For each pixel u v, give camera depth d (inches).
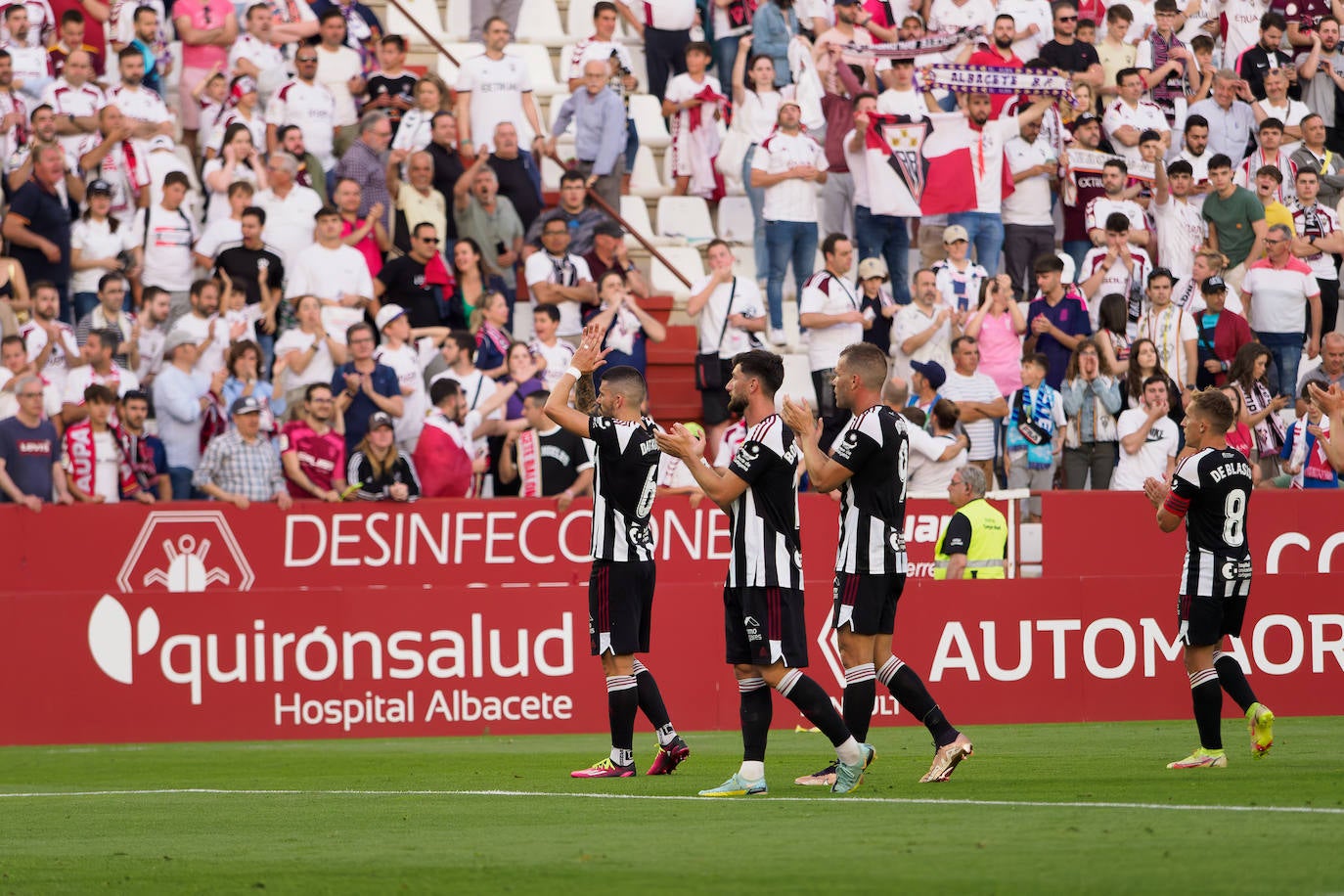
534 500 1750.7
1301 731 1416.1
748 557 898.1
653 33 2386.8
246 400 1733.5
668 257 2276.1
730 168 2283.5
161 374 1785.2
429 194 2018.9
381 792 1033.5
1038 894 561.3
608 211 2160.4
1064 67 2272.4
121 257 1915.6
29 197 1851.6
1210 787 932.0
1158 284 2006.6
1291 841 674.2
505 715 1578.5
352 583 1732.3
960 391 1899.6
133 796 1052.5
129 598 1566.2
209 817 908.0
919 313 2000.5
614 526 1056.8
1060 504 1756.9
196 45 2138.3
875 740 1400.1
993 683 1588.3
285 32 2177.7
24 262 1861.5
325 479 1753.2
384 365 1819.6
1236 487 1053.2
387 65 2098.9
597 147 2188.7
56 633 1558.8
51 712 1552.7
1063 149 2170.3
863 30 2284.7
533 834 775.1
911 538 1747.0
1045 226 2183.8
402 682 1572.3
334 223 1907.0
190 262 1943.9
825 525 1747.0
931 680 1581.0
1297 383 2075.5
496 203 2037.4
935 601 1584.6
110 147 1956.2
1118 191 2121.1
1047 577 1621.6
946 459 1752.0
